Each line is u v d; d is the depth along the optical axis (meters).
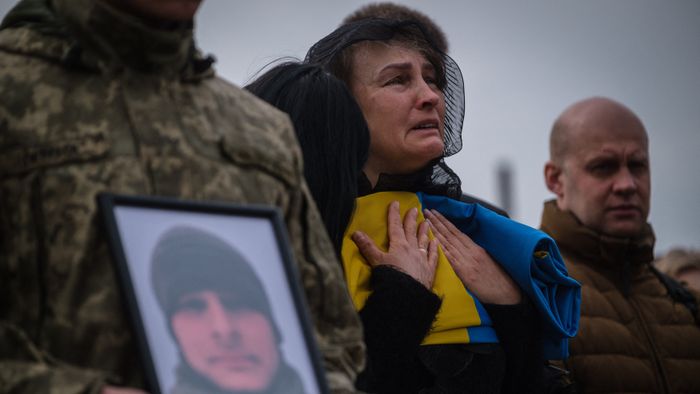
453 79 4.64
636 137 6.02
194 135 2.65
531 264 4.39
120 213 2.41
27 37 2.64
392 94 4.27
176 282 2.43
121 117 2.56
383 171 4.34
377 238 4.17
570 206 6.01
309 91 3.99
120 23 2.56
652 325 5.72
